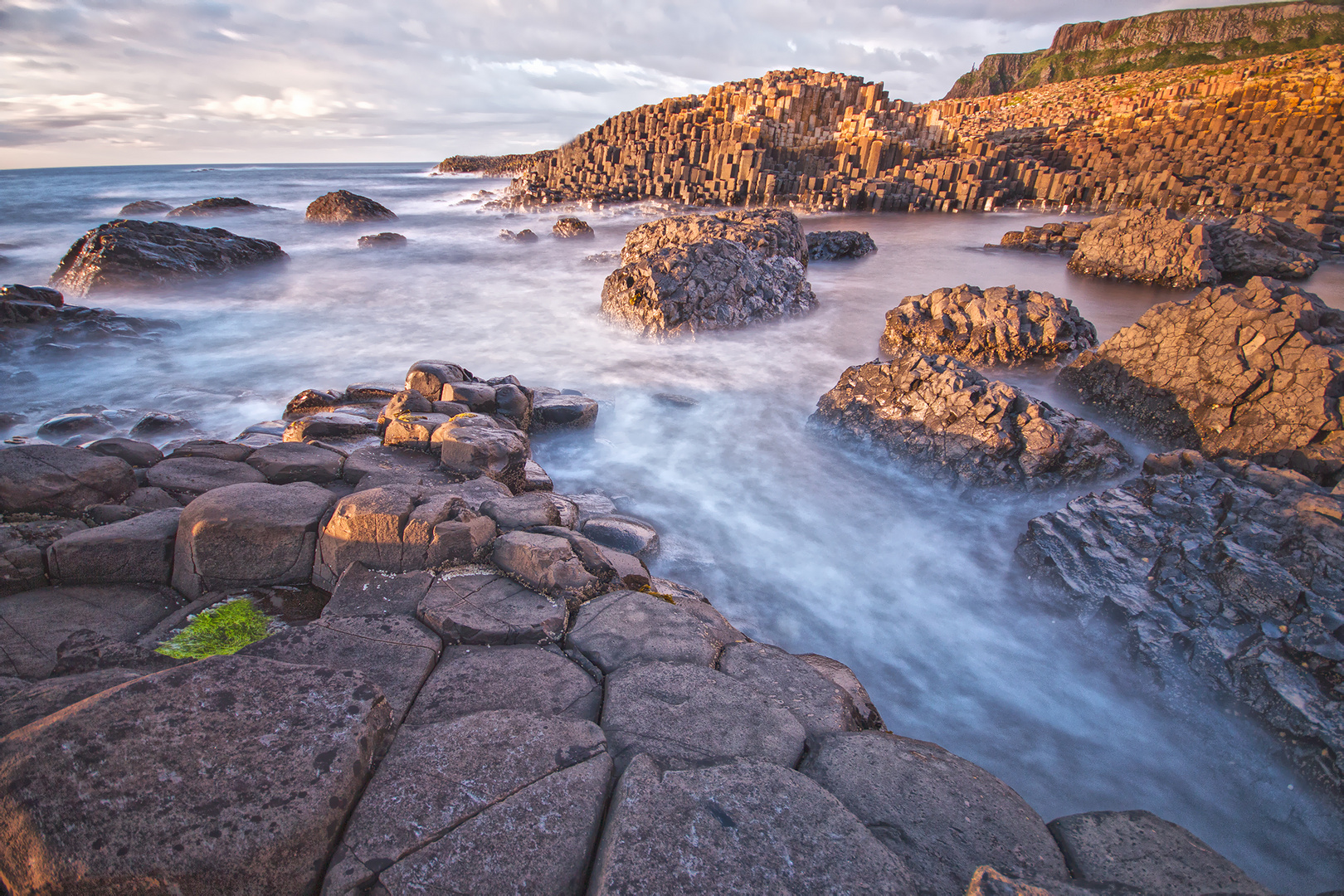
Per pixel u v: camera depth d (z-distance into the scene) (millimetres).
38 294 13852
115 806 2061
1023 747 4594
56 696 2617
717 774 2561
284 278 21391
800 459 9219
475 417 6590
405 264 24344
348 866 2141
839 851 2260
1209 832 4008
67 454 4918
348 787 2311
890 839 2537
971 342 12484
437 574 4172
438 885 2107
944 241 32500
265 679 2619
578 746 2717
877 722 3748
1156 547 5641
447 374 8609
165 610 4090
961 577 6551
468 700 3186
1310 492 5746
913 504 8016
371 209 37344
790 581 6426
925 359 8922
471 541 4332
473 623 3713
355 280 21125
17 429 8852
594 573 4457
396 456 6004
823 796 2492
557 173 58844
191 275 19469
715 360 13625
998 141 65062
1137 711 4848
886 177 50062
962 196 47375
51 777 2094
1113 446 7902
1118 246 22734
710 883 2105
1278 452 7977
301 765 2291
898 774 2881
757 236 18562
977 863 2461
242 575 4273
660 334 14719
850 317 17281
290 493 4684
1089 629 5418
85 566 4160
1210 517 5730
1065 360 11984
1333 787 3848
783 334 15570
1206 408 8945
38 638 3664
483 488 5262
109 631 3822
